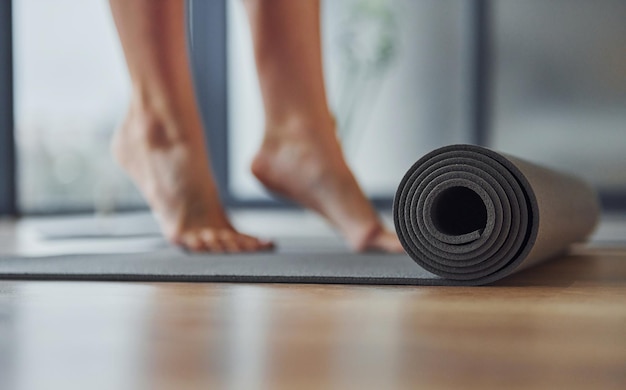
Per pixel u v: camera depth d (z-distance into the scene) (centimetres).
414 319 68
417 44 491
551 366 49
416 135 495
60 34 374
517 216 88
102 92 398
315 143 147
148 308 74
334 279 94
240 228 308
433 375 47
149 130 145
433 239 91
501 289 89
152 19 143
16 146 356
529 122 481
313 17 149
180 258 123
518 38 478
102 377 46
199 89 502
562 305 77
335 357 52
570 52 473
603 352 54
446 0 486
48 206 379
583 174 477
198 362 50
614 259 133
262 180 152
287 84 148
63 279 99
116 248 177
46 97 369
